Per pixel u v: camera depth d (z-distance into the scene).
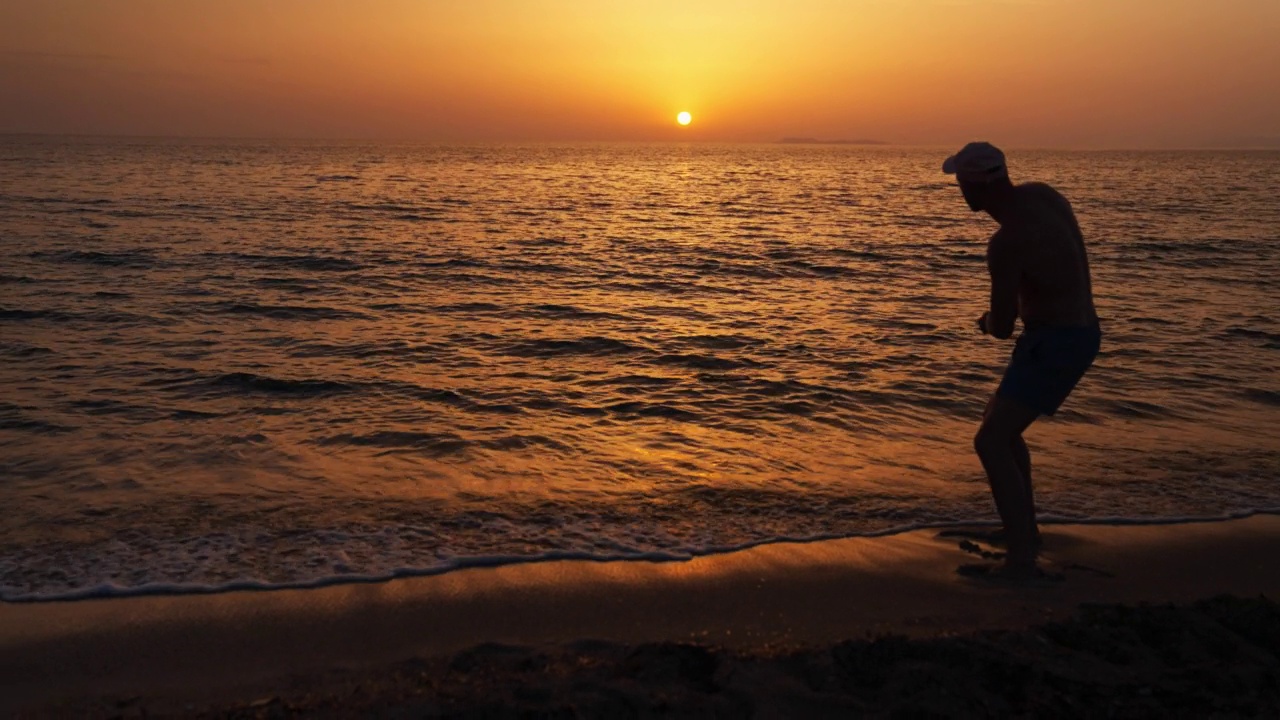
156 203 31.05
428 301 12.86
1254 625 3.44
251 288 13.63
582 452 6.26
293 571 4.16
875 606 3.79
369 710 2.84
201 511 4.99
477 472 5.79
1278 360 9.41
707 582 4.07
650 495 5.35
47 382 8.06
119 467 5.80
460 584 4.04
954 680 3.00
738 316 12.06
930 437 6.74
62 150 117.81
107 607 3.78
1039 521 4.93
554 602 3.85
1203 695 2.92
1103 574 4.16
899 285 15.21
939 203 40.03
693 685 3.00
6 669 3.26
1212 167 101.69
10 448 6.18
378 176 61.09
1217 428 6.98
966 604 3.80
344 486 5.47
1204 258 18.78
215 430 6.68
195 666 3.28
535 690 2.91
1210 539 4.68
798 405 7.64
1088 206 36.06
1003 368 9.03
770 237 23.39
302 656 3.36
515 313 12.09
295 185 46.25
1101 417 7.25
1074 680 3.02
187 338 10.09
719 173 82.00
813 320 11.79
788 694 2.92
